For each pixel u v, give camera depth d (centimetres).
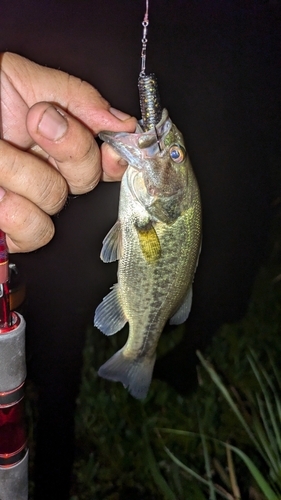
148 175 29
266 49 98
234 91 96
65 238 59
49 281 56
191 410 53
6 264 21
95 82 80
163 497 46
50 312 56
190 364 59
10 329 22
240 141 94
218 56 96
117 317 32
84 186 27
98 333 58
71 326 56
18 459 23
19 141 29
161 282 32
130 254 31
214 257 79
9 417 22
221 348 62
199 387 56
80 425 51
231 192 88
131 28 88
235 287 73
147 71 89
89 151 25
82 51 81
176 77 94
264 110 96
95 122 28
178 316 34
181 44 94
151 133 28
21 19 76
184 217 31
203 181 89
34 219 25
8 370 22
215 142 94
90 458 49
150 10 89
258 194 88
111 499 46
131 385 34
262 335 63
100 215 60
